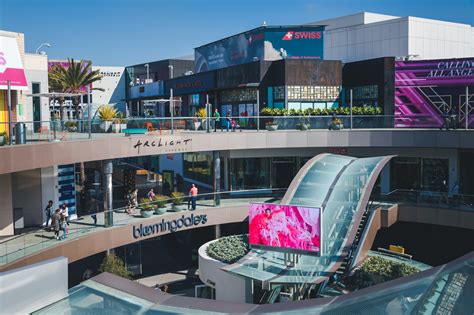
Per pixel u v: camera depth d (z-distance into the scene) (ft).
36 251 66.18
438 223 92.53
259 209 74.49
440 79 118.11
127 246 95.30
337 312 24.00
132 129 90.07
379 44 148.56
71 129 78.89
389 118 105.70
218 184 104.17
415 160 110.42
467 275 24.91
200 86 152.76
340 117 107.55
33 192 86.22
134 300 26.03
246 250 81.76
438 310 22.77
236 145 102.22
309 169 90.58
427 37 144.56
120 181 123.44
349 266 75.92
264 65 123.03
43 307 26.22
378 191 113.50
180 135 95.40
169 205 92.02
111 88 236.63
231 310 24.98
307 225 71.26
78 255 73.31
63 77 143.33
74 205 92.32
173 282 91.76
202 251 83.61
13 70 91.04
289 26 142.51
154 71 230.89
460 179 106.83
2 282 26.45
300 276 67.97
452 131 98.89
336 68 124.88
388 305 23.79
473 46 156.04
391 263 79.36
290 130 105.81
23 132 69.87
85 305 25.86
